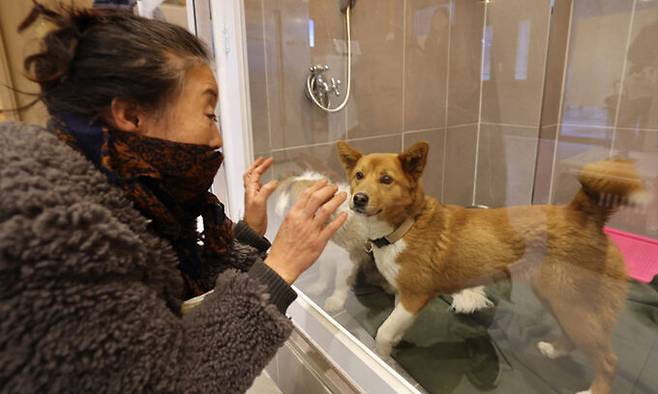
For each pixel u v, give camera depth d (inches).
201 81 21.8
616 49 51.6
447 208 38.7
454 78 64.2
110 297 15.8
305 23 50.2
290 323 20.2
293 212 23.3
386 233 36.9
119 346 15.7
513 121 62.2
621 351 30.7
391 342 37.7
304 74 51.6
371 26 55.1
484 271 34.7
